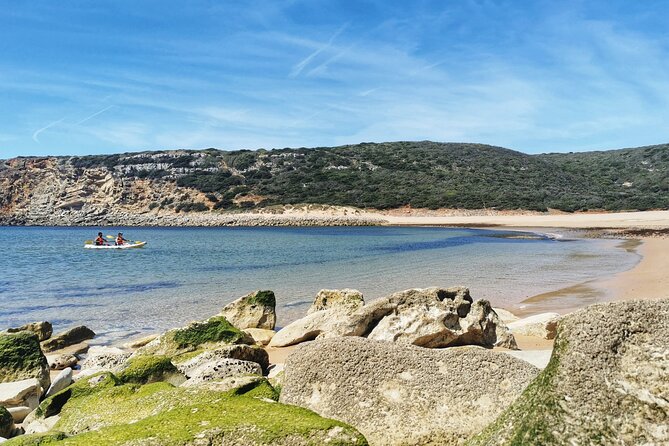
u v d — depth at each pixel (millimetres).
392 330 11562
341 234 68562
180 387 6762
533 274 27625
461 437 5270
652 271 26500
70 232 84812
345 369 5840
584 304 19078
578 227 70312
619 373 3613
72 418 6680
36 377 11148
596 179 130875
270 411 5008
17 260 40844
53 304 21906
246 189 112312
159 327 17719
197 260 38906
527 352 10352
